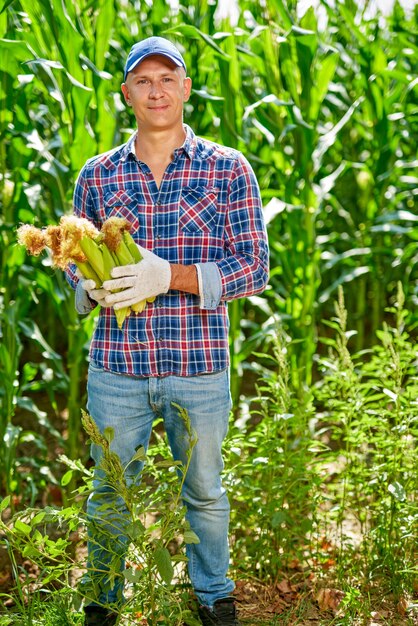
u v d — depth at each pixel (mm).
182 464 2355
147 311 2330
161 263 2211
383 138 4410
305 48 3543
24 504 3688
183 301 2334
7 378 3500
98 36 3312
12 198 3486
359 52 4297
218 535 2506
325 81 3705
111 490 2463
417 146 5035
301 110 3736
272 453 3021
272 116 3861
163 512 2336
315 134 3838
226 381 2439
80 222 2123
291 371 3795
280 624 2703
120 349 2354
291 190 3859
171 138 2346
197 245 2332
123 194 2359
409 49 4371
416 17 5090
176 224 2328
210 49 3746
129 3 4781
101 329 2402
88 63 3166
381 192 4719
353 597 2668
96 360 2406
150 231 2348
